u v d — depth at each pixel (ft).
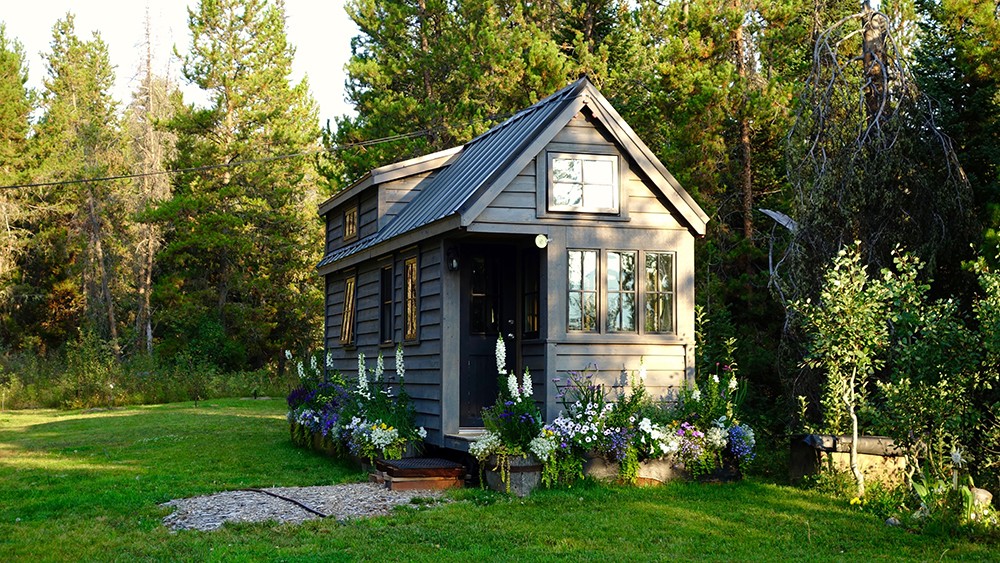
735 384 38.32
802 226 43.37
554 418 36.78
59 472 42.34
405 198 51.06
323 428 46.16
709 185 56.03
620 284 38.86
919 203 42.16
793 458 36.70
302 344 131.23
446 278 38.24
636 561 24.34
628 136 38.65
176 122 125.49
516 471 33.81
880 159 42.11
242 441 54.44
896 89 43.14
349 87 113.60
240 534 27.81
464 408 39.88
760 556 25.03
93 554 25.50
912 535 27.66
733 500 32.99
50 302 140.67
